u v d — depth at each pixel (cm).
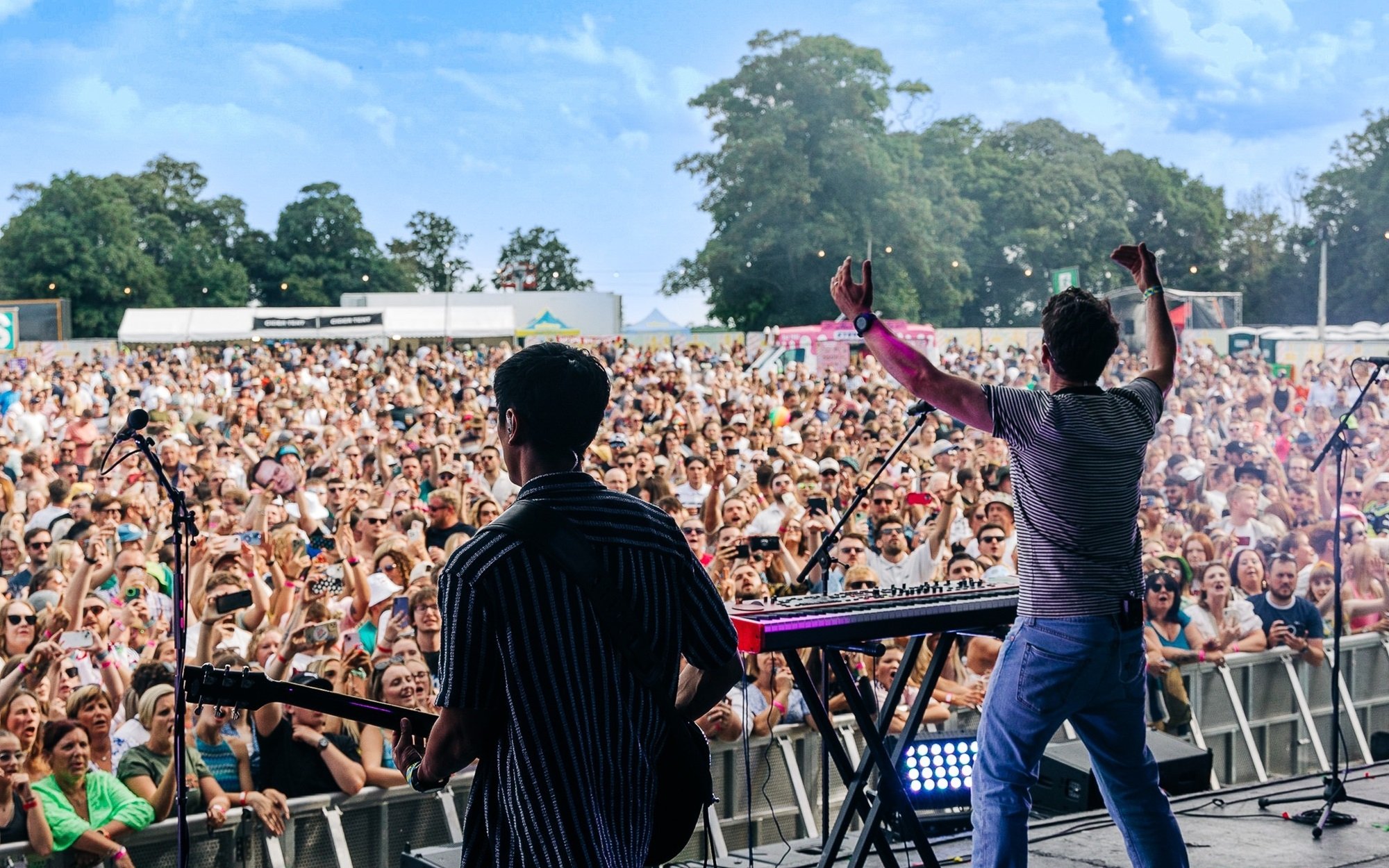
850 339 2980
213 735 575
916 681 703
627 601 197
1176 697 752
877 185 4912
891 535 869
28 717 545
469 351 2919
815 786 667
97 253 6247
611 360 2766
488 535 192
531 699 188
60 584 638
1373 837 404
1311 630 809
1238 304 3369
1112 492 284
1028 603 291
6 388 1766
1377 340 3031
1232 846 396
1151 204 5959
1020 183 5462
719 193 5066
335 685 632
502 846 195
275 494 875
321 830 578
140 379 2067
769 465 988
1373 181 5369
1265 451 1118
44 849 534
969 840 431
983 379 2784
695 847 628
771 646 301
